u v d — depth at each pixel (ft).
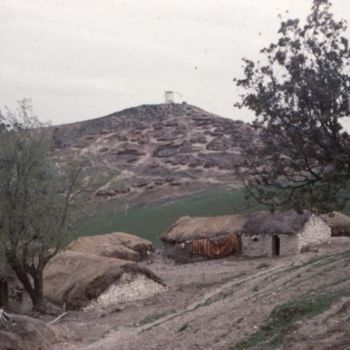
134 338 71.15
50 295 101.96
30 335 69.41
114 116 531.91
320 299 63.16
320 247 145.38
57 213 94.99
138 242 163.32
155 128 489.67
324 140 58.85
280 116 59.41
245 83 60.23
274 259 138.00
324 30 59.31
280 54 59.72
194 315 79.82
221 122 483.92
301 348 47.42
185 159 392.06
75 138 488.44
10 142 92.53
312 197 61.52
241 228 153.28
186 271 133.80
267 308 70.64
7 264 97.66
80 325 83.82
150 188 327.88
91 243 153.07
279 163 61.46
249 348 52.54
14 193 92.27
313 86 58.08
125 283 101.55
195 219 170.40
